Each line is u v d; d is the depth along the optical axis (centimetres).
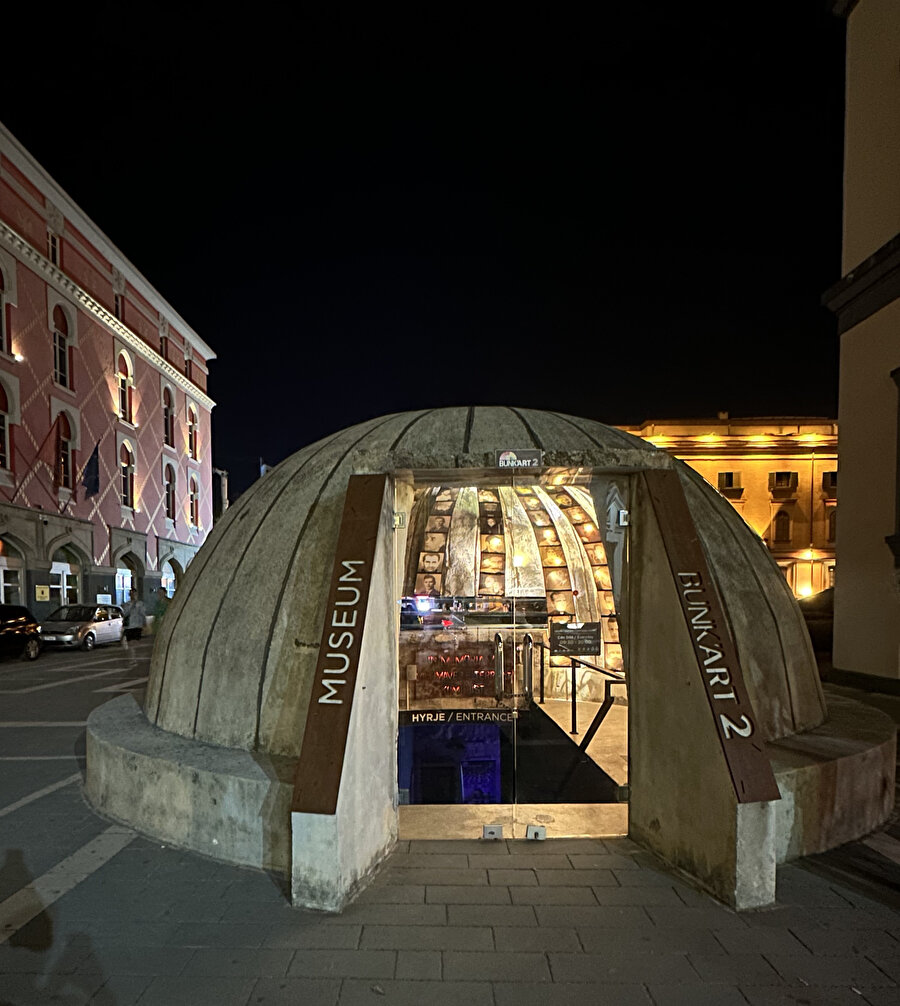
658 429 3956
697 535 431
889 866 418
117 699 650
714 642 398
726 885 369
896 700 1029
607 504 518
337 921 352
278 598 493
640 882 397
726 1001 291
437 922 351
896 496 1091
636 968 312
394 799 453
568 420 619
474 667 827
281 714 466
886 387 1123
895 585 1091
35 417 2330
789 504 3875
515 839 464
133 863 419
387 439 557
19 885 393
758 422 3925
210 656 507
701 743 391
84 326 2667
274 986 300
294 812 362
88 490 2586
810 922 352
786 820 423
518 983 302
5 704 1105
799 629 570
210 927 346
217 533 604
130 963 317
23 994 295
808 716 536
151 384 3275
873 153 1179
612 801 550
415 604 834
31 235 2338
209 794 428
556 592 960
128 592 3009
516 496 924
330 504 515
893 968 314
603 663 934
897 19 1121
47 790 578
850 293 1203
